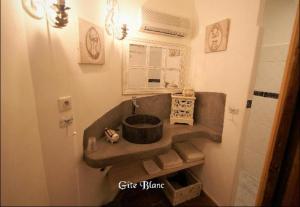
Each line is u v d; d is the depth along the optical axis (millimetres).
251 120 1949
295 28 336
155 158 1650
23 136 724
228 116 1392
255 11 1131
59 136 912
